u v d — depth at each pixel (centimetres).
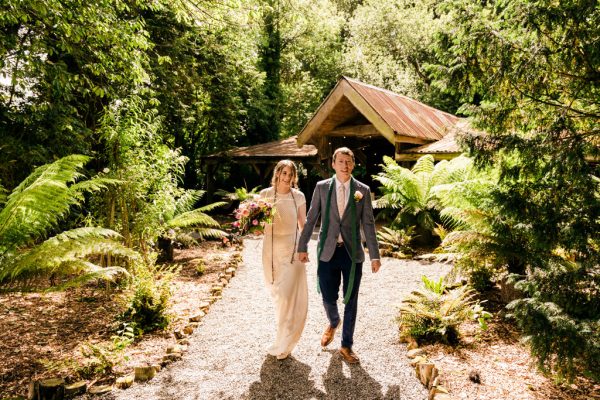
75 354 372
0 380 325
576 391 289
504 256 445
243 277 667
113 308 502
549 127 323
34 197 427
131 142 618
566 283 290
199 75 1592
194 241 880
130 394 301
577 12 286
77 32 652
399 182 927
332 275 351
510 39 332
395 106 1185
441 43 365
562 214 301
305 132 1185
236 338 404
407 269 704
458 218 533
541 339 263
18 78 704
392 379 318
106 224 613
